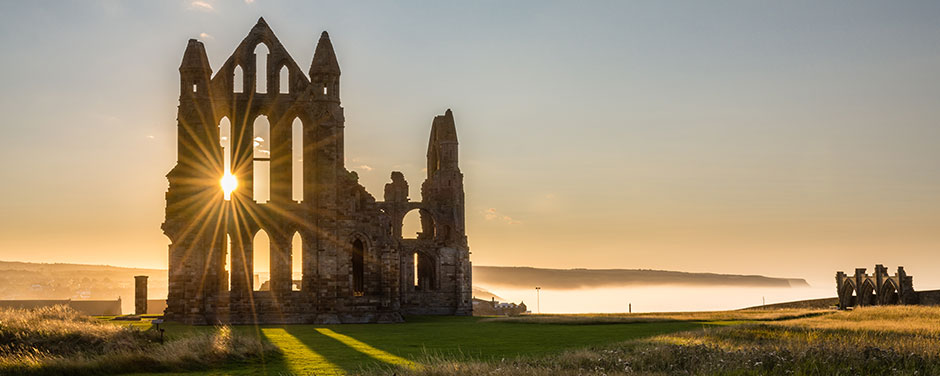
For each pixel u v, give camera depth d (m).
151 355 38.91
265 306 77.94
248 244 78.31
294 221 79.56
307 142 81.00
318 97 81.06
